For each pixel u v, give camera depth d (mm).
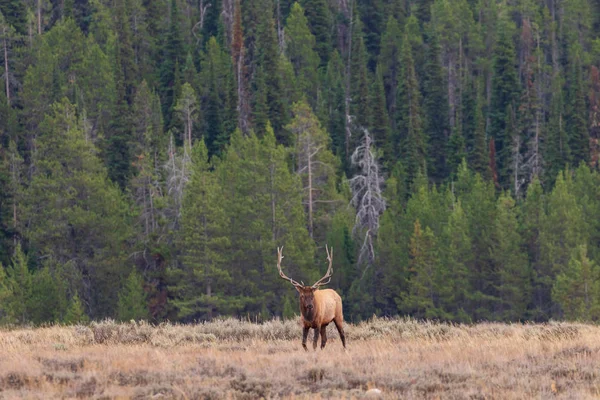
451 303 145500
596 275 133125
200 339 45562
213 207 140750
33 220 155250
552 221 152000
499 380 30281
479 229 154000
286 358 34781
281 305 137125
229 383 30000
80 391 28781
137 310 130750
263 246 139125
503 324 52656
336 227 154125
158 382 30406
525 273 148125
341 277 149250
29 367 32312
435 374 31641
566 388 29453
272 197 146125
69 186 154875
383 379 30500
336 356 35594
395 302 152500
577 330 46750
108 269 144875
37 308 126875
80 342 44406
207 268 136625
